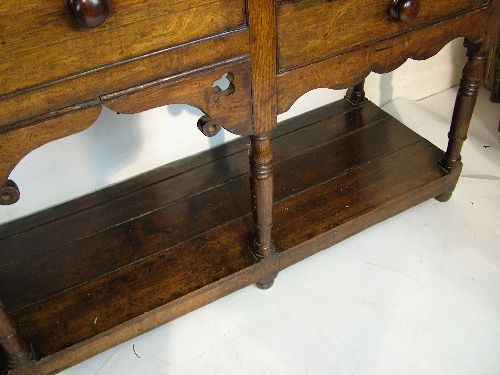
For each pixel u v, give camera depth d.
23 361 1.07
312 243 1.31
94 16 0.74
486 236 1.44
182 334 1.26
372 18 1.03
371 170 1.48
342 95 1.77
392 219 1.50
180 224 1.36
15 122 0.82
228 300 1.32
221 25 0.89
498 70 1.82
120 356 1.22
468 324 1.25
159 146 1.52
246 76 0.97
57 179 1.41
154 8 0.82
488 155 1.69
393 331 1.24
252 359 1.20
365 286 1.34
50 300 1.20
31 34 0.76
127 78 0.87
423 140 1.57
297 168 1.50
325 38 1.00
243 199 1.42
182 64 0.90
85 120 0.88
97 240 1.32
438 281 1.34
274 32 0.94
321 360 1.19
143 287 1.21
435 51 1.17
